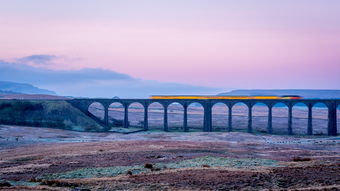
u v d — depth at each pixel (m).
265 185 40.56
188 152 76.75
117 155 72.25
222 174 46.62
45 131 127.00
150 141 102.94
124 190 39.09
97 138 119.88
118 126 161.62
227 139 118.44
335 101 135.75
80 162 64.25
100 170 55.19
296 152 82.19
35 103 151.62
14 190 38.94
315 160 63.53
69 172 54.25
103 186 41.25
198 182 42.22
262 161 62.34
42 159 69.12
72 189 39.59
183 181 42.88
